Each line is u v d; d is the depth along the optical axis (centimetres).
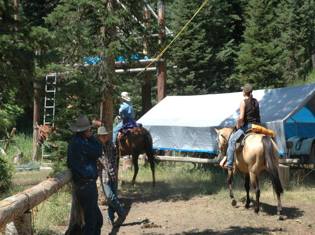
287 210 784
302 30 3083
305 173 1162
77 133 529
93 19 996
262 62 2998
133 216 820
